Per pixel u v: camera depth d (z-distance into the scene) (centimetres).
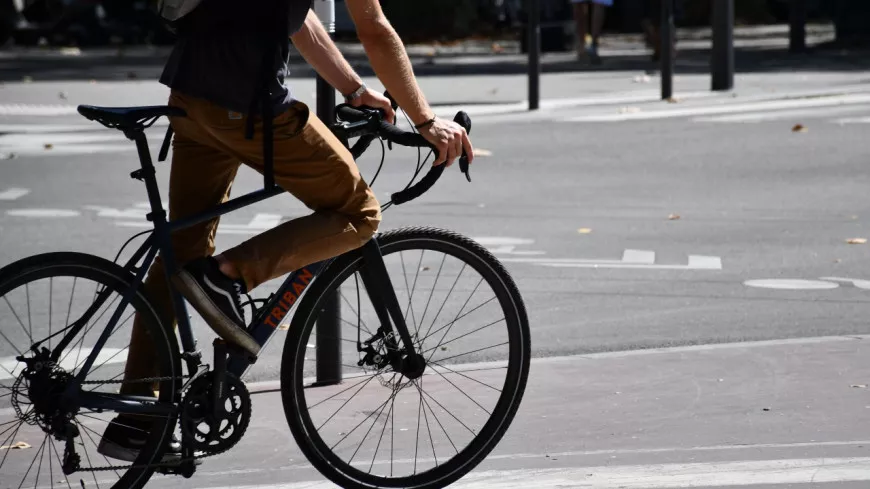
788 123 2892
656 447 912
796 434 934
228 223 1919
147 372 782
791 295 1442
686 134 2772
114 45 6831
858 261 1619
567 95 3603
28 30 6569
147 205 2067
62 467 774
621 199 2091
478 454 845
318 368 1055
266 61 722
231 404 785
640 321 1338
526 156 2539
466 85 4009
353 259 804
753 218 1914
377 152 2608
